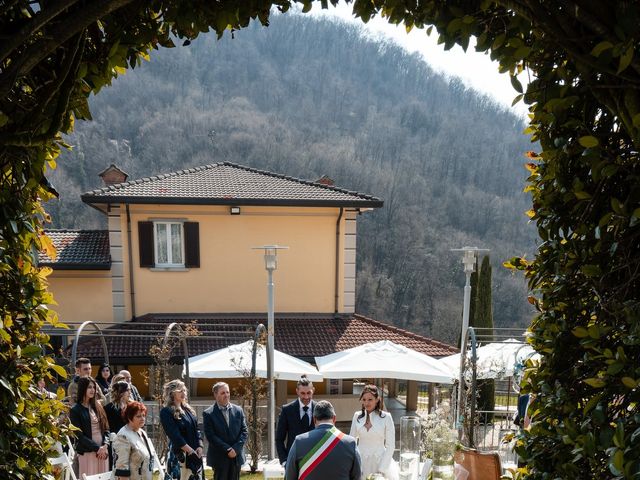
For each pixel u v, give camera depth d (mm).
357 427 5496
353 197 15398
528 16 1854
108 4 1922
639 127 1729
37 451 2477
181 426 5781
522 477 2500
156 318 14734
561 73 2012
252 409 8938
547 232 2367
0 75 1911
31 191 2348
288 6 2297
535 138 2363
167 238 14953
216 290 15109
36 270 2496
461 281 36219
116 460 5023
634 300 1844
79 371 6328
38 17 1852
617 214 1888
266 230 15242
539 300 2547
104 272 14586
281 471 5590
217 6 2215
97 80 2238
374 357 11648
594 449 1873
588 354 2033
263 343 9781
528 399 6910
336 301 15625
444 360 12492
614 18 1712
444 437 4445
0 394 2254
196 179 16375
